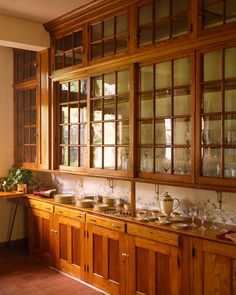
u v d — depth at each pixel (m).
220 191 2.72
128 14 3.41
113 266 3.43
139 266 3.16
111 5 3.54
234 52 2.67
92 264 3.66
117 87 3.59
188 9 2.91
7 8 3.87
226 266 2.54
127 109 3.50
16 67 5.13
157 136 3.22
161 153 3.19
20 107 5.10
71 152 4.24
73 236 3.92
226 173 2.71
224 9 2.69
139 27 3.32
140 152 3.36
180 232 2.82
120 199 3.94
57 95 4.43
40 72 4.60
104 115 3.76
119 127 3.59
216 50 2.74
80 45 4.02
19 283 3.82
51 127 4.45
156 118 3.21
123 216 3.38
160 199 3.52
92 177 4.20
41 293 3.57
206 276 2.66
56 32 4.34
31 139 4.90
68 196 4.15
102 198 4.07
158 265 3.00
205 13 2.81
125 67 3.46
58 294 3.54
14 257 4.68
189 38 2.89
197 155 2.84
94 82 3.88
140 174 3.33
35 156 4.81
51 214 4.23
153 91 3.22
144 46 3.26
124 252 3.29
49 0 3.64
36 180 5.10
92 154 3.90
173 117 3.06
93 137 3.89
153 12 3.19
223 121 2.71
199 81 2.83
